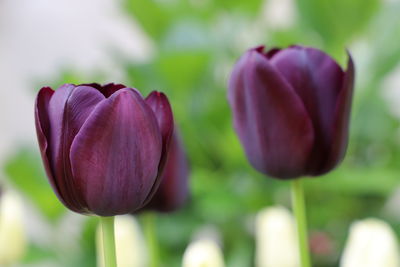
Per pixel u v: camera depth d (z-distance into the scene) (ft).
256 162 2.05
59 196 1.82
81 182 1.79
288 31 3.67
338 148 2.01
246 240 3.50
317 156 2.02
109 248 1.85
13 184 3.60
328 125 2.01
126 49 6.62
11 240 2.63
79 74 3.75
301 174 2.04
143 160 1.80
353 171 3.46
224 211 3.27
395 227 3.53
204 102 3.62
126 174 1.80
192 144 3.63
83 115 1.80
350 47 3.80
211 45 3.63
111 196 1.80
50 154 1.81
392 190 3.49
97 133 1.78
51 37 7.34
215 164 3.73
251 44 3.92
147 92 3.56
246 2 3.99
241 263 3.34
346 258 2.26
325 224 3.60
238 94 2.04
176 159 2.21
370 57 3.69
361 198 3.67
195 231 3.43
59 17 7.31
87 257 3.50
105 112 1.77
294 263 2.53
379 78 3.71
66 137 1.80
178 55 3.41
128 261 2.49
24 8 7.45
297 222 2.07
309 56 2.02
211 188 3.38
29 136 7.50
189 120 3.59
